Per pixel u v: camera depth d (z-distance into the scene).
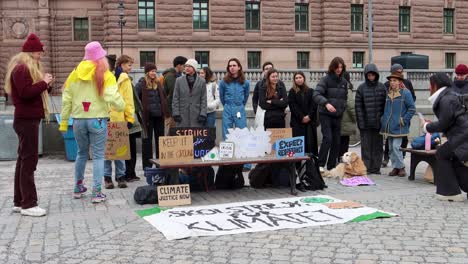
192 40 42.81
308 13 45.75
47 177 11.61
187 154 8.91
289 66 45.16
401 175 11.37
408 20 48.41
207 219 7.50
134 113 10.33
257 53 44.62
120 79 9.95
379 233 6.75
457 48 49.88
